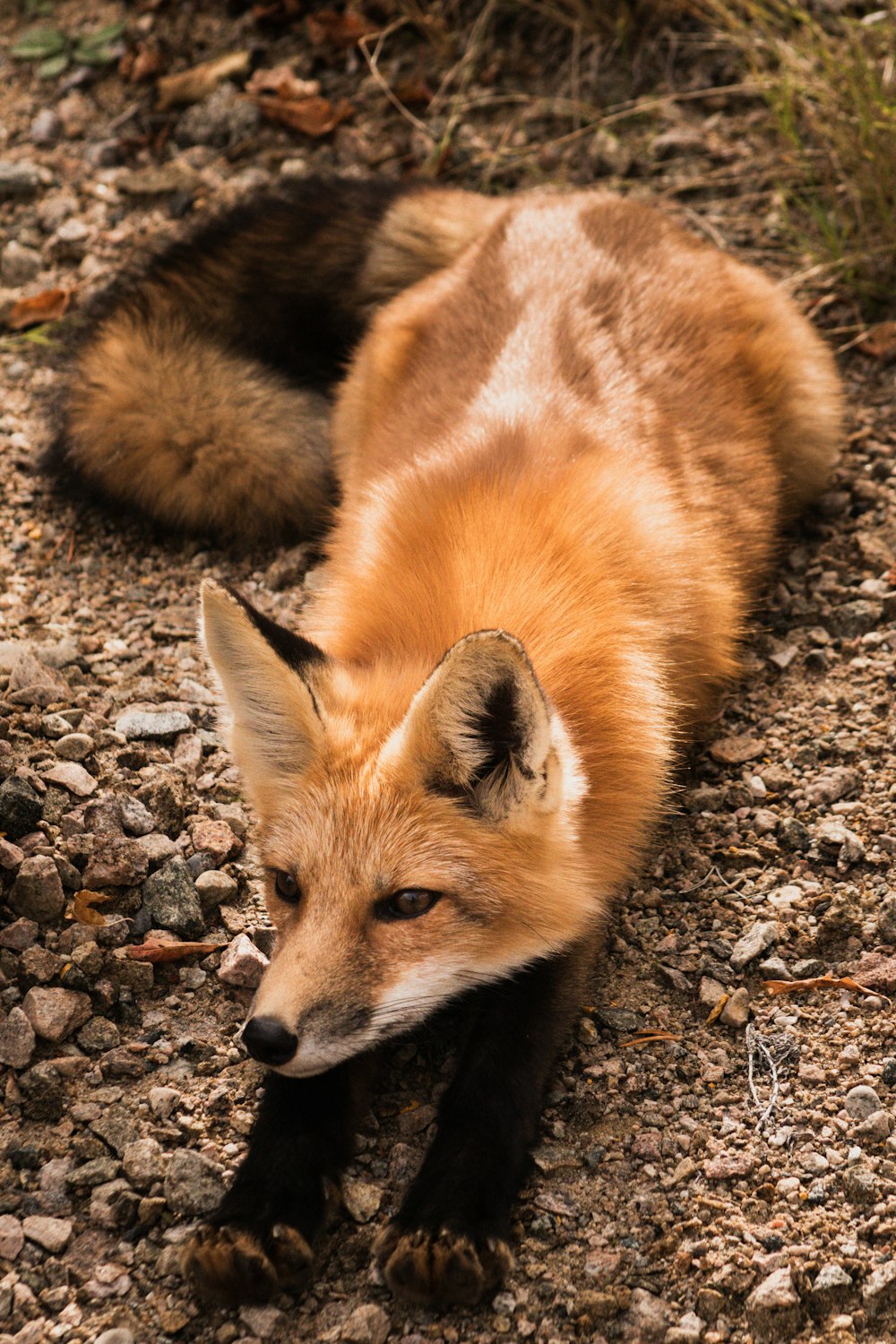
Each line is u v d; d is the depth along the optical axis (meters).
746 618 9.14
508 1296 5.68
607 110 13.51
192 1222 5.96
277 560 10.20
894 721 8.26
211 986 7.02
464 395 8.45
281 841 6.11
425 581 6.96
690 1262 5.78
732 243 12.21
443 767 5.88
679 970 7.08
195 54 14.38
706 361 8.98
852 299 11.70
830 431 9.79
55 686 8.39
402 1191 6.11
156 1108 6.37
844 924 7.14
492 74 13.93
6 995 6.72
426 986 5.93
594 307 8.99
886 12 12.30
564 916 6.24
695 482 8.26
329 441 10.34
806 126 12.77
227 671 6.33
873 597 9.14
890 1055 6.52
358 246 11.60
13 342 12.22
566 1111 6.46
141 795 7.73
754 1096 6.44
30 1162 6.14
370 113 13.79
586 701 6.57
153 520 10.39
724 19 13.31
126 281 11.31
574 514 7.21
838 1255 5.72
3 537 10.41
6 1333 5.54
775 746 8.30
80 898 7.06
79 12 15.01
